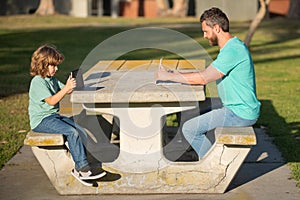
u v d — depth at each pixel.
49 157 6.05
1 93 12.05
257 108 6.09
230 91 6.08
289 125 9.16
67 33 25.31
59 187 6.11
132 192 6.11
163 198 5.97
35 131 6.01
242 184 6.39
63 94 5.82
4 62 17.03
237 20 33.81
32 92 5.99
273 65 16.55
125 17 37.78
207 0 36.91
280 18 31.69
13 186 6.45
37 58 5.97
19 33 25.44
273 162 7.21
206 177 6.02
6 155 7.57
